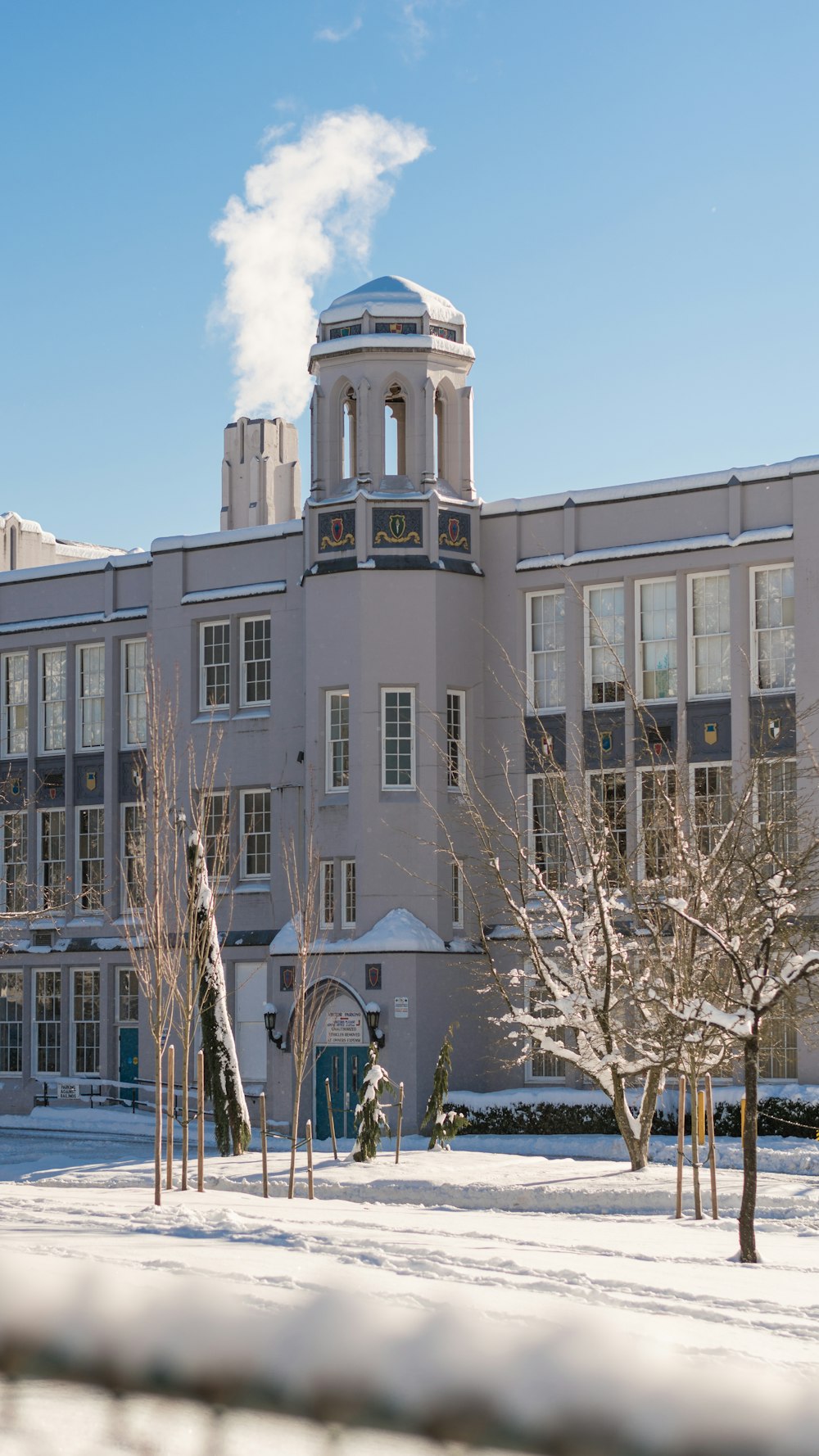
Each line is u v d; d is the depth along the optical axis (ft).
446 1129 98.78
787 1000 78.28
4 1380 11.21
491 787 130.31
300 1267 39.32
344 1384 10.57
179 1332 11.03
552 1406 10.01
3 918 121.08
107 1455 10.17
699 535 124.16
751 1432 9.61
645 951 86.38
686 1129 110.83
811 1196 76.64
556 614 130.41
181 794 140.87
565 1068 124.16
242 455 200.85
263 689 140.05
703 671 123.54
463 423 134.21
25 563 194.59
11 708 155.94
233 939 135.33
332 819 129.08
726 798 104.22
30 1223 54.34
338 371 133.59
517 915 91.09
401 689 128.77
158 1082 78.33
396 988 123.13
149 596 148.25
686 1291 41.73
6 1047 151.12
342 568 130.00
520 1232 59.67
